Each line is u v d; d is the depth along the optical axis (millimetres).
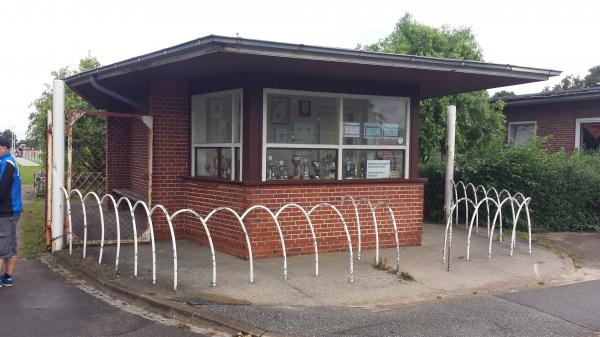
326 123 9062
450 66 8164
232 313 5789
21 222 12000
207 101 9477
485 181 12438
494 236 10945
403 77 8938
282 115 8648
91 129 18375
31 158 57531
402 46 16828
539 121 18047
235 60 7301
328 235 8891
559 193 12539
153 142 9586
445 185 12359
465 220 12734
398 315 5961
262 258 8336
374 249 9281
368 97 9391
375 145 9516
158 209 9641
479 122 17406
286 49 6879
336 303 6312
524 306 6434
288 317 5742
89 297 6590
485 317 5988
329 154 9109
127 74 8867
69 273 7676
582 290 7227
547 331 5621
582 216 12641
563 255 9469
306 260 8312
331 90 9000
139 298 6305
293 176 8789
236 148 8758
